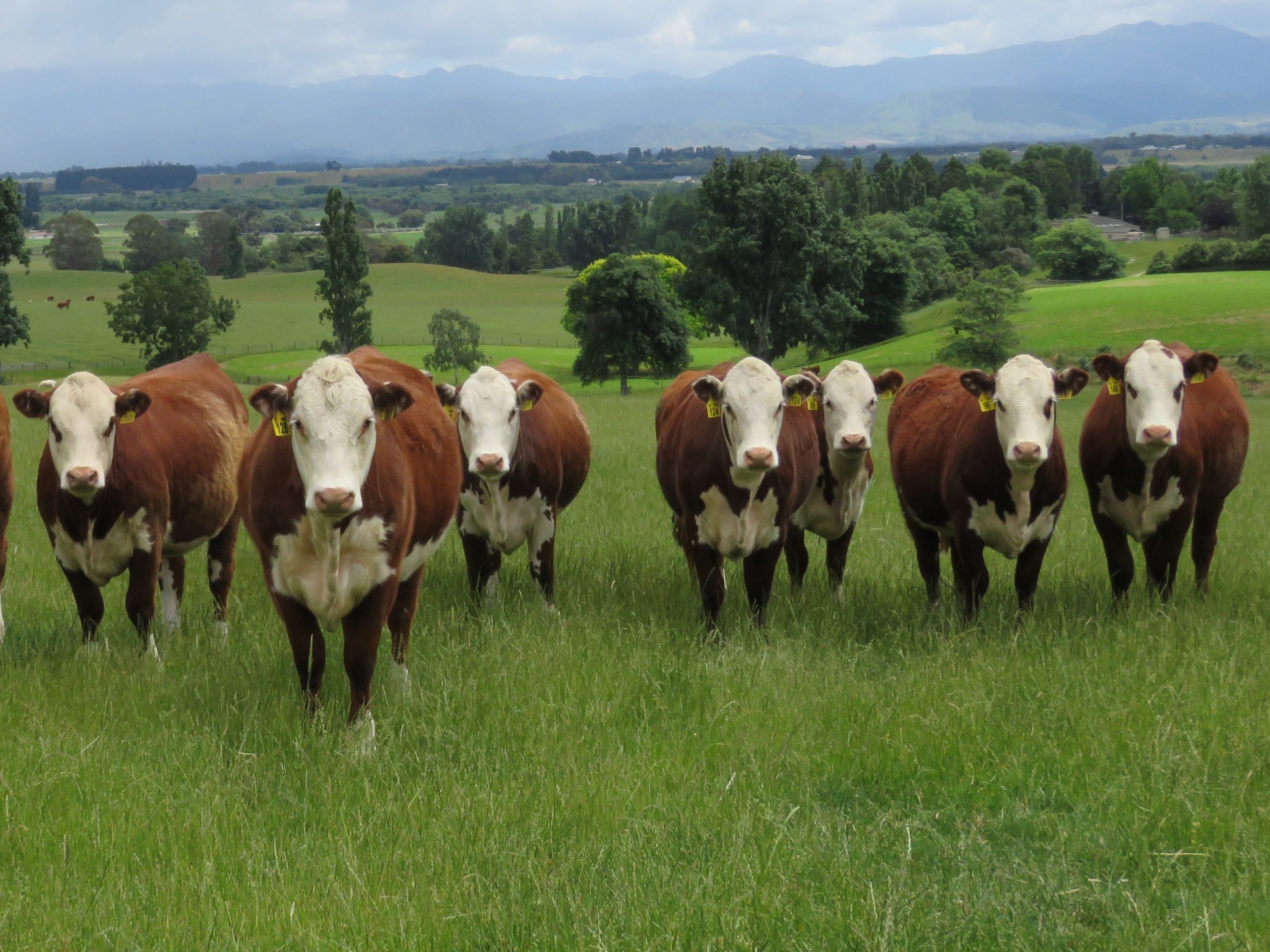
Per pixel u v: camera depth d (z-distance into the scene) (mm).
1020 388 8531
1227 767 6090
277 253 183250
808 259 58531
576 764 6281
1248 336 63281
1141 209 187000
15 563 11188
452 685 7504
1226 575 10656
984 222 130000
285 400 6469
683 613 9484
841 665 7957
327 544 6574
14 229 55875
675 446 9453
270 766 6344
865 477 10523
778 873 5043
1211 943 4500
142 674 7758
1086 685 7273
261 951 4539
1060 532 12883
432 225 190500
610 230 179750
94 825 5523
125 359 83938
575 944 4570
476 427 9289
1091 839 5512
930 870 5281
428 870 5180
